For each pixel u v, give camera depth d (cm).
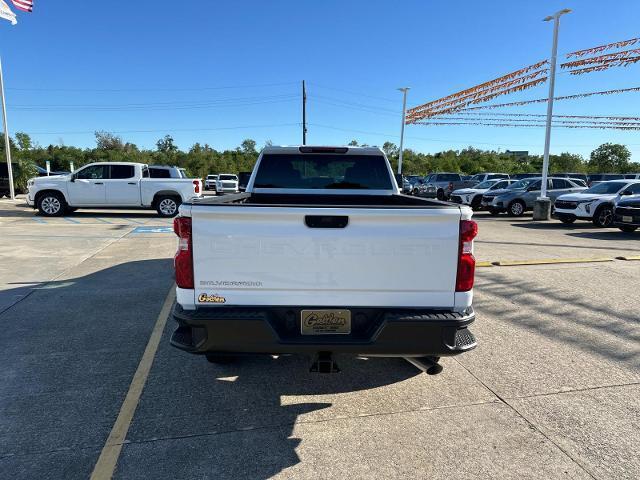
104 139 6688
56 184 1555
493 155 8131
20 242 1030
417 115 2547
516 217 1819
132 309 543
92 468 256
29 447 275
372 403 332
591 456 270
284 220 270
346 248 273
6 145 2239
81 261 825
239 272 274
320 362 287
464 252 278
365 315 281
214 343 274
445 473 255
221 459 266
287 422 307
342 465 262
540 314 534
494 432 295
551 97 1567
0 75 2167
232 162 6738
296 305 277
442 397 341
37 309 540
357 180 505
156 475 251
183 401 332
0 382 357
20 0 1978
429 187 2769
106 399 333
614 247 1030
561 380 368
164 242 1045
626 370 386
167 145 7619
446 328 273
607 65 1349
